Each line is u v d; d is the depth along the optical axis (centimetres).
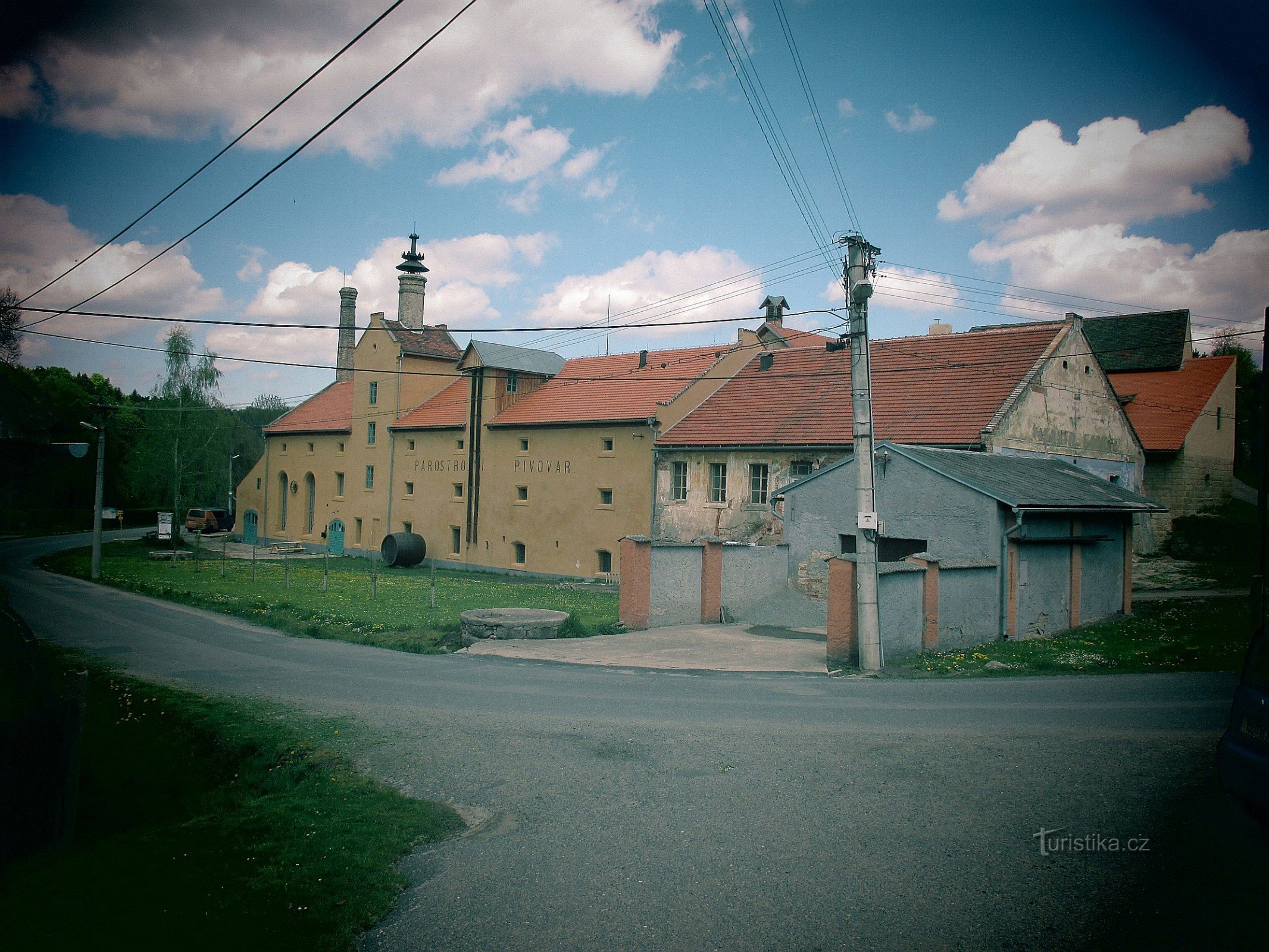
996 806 708
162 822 776
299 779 857
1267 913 509
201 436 5500
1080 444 2797
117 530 6631
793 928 514
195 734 1052
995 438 2358
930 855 612
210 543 5734
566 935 513
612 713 1109
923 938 496
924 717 1045
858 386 1473
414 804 747
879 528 1455
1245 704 639
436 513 4397
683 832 675
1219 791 729
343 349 5994
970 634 1706
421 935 519
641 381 3656
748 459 2923
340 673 1448
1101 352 3875
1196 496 3309
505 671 1461
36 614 2323
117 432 6425
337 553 5047
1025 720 1012
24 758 656
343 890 573
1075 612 2005
